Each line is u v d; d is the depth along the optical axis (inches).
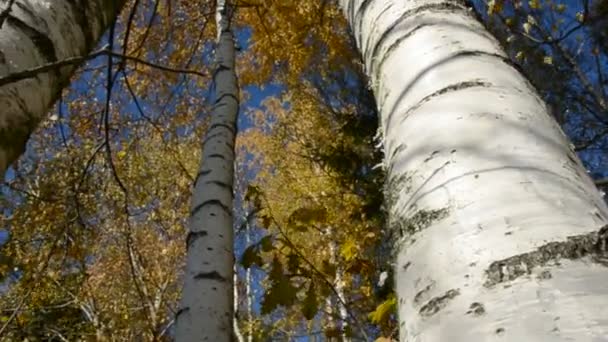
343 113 256.2
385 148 44.8
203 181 91.4
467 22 50.2
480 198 31.2
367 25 60.2
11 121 46.1
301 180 286.5
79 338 287.9
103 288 270.4
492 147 34.3
